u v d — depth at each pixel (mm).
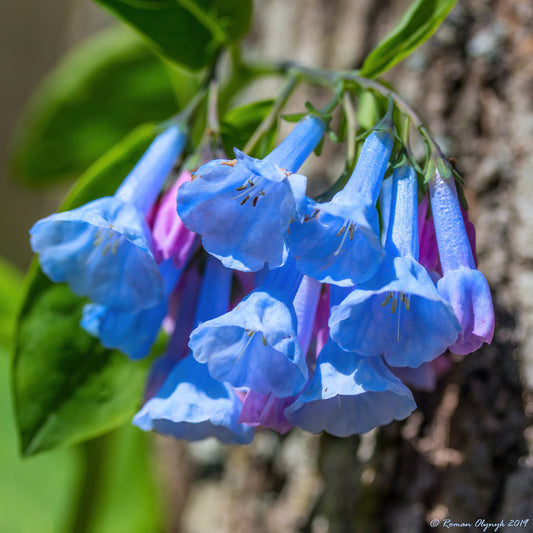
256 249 229
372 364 231
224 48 266
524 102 276
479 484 260
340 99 244
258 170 222
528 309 263
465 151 279
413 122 239
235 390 238
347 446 278
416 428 267
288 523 287
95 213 234
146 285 238
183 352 245
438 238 234
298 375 228
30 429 256
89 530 308
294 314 230
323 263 225
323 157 302
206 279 243
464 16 284
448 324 227
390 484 269
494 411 261
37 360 257
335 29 313
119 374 260
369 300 228
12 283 283
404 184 234
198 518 311
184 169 245
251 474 300
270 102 262
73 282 241
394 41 247
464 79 283
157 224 242
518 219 270
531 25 279
